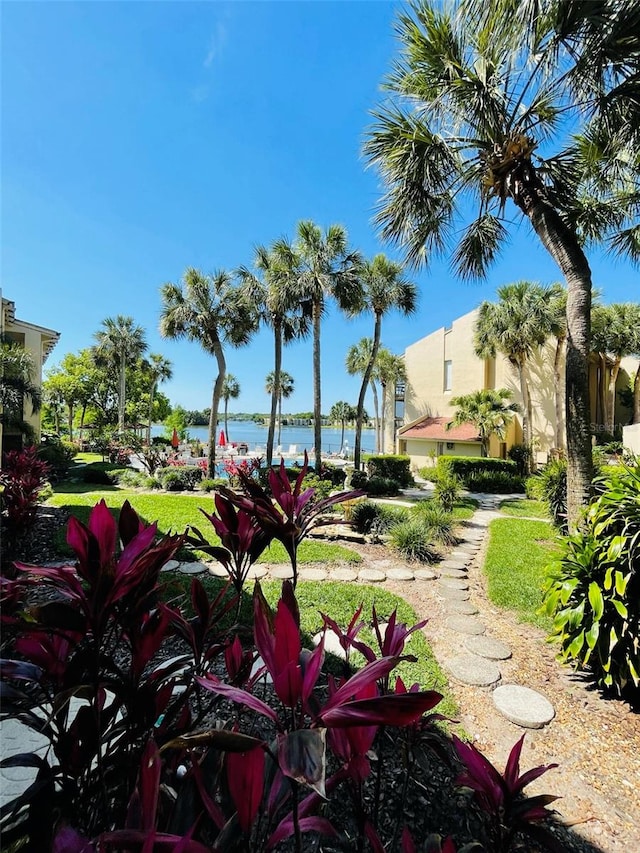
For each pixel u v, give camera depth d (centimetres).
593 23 324
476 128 425
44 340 1423
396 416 2356
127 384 3216
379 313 1412
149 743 82
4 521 423
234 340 1415
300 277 1209
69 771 95
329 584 429
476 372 1805
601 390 1798
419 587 441
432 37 394
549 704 238
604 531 254
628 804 173
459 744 116
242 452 2512
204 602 129
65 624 86
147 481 1154
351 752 99
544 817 99
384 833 144
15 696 92
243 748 69
